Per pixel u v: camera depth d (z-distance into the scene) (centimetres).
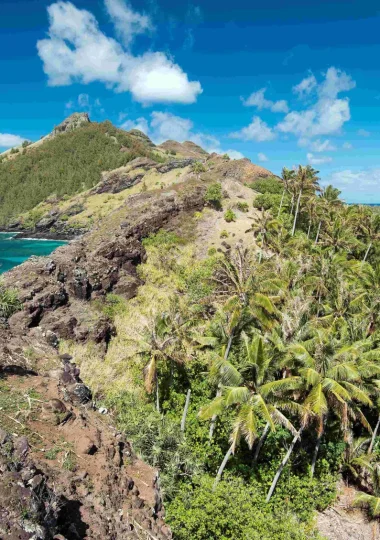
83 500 1460
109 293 5219
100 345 4025
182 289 5978
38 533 977
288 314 2955
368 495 2798
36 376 2191
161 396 3428
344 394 2253
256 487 2766
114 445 1962
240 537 2239
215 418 2991
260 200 8719
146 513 1633
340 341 2920
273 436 3058
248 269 3266
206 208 8200
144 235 7244
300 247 6456
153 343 3184
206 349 3316
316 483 2897
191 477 2594
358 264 6084
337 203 8388
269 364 2434
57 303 4169
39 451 1597
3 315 3281
